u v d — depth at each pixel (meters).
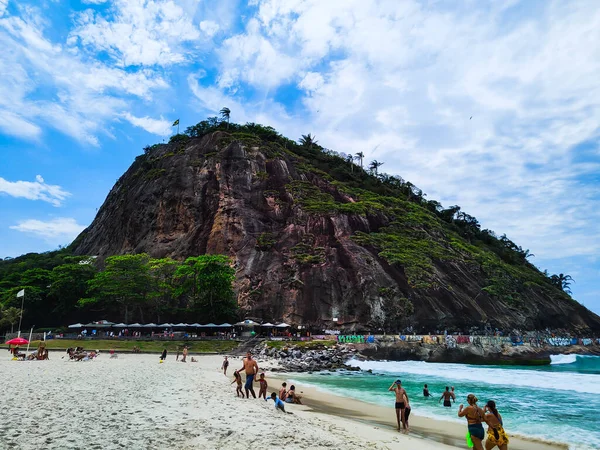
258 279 87.19
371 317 78.88
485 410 14.21
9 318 74.75
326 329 77.94
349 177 140.50
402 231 109.38
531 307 104.56
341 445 13.36
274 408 20.00
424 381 40.44
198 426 13.79
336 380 40.50
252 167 113.44
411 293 84.81
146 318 82.88
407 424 20.05
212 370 39.94
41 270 91.38
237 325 73.12
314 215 100.50
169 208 108.81
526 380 41.41
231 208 102.69
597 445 18.30
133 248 108.50
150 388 23.16
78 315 85.56
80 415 14.14
